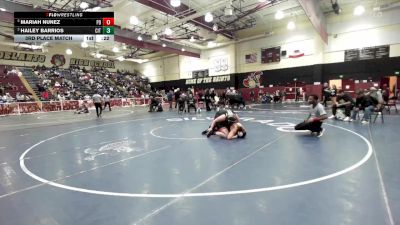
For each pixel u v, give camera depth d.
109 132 8.23
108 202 2.94
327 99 15.12
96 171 4.12
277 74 23.75
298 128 6.80
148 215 2.60
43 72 27.66
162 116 13.25
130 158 4.89
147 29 20.77
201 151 5.29
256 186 3.29
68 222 2.52
